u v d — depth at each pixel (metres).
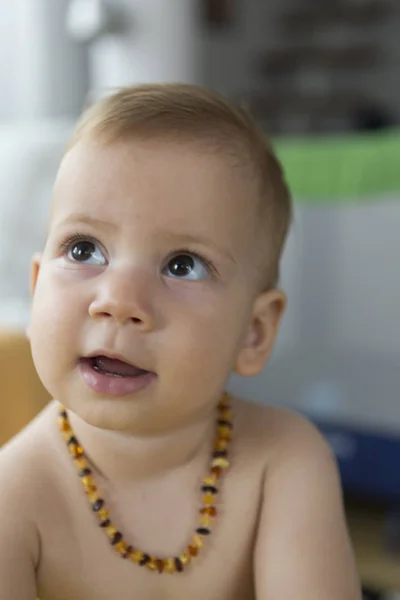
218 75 2.76
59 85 2.10
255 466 0.55
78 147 0.49
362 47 2.89
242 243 0.50
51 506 0.51
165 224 0.46
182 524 0.53
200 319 0.46
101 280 0.45
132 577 0.52
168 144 0.48
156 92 0.53
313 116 2.85
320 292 1.28
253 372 0.56
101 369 0.46
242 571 0.54
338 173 1.23
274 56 2.91
